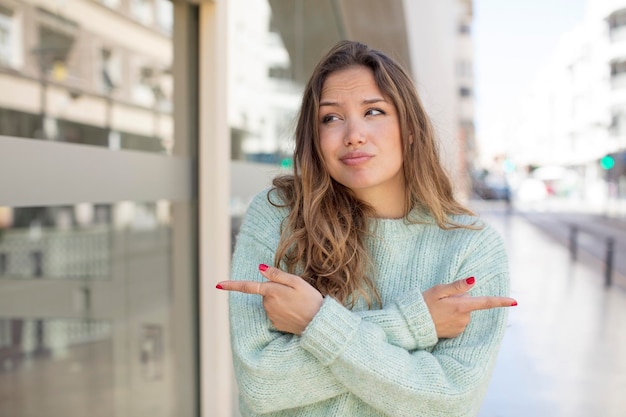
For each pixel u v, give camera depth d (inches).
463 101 2059.5
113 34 149.3
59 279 168.7
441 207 52.1
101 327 151.7
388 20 308.2
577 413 160.6
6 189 63.9
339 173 50.0
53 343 156.1
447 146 76.5
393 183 53.4
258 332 47.9
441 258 52.2
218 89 105.3
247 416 51.3
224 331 107.2
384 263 52.4
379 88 50.0
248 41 154.2
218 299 105.3
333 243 49.9
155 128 124.3
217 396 106.6
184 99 108.6
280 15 193.6
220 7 106.0
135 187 88.2
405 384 44.1
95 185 78.9
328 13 269.4
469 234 52.3
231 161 132.6
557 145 2365.9
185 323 112.3
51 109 170.2
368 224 52.4
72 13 160.7
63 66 169.0
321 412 48.2
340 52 52.1
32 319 165.3
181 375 114.5
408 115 51.2
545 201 1845.5
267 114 173.2
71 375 143.6
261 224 54.2
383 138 49.5
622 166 1343.5
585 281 369.7
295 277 46.4
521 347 221.5
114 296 152.5
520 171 2736.2
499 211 1217.4
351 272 50.3
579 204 1592.0
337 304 45.5
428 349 48.8
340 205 51.8
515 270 415.5
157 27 126.1
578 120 2046.0
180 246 112.0
